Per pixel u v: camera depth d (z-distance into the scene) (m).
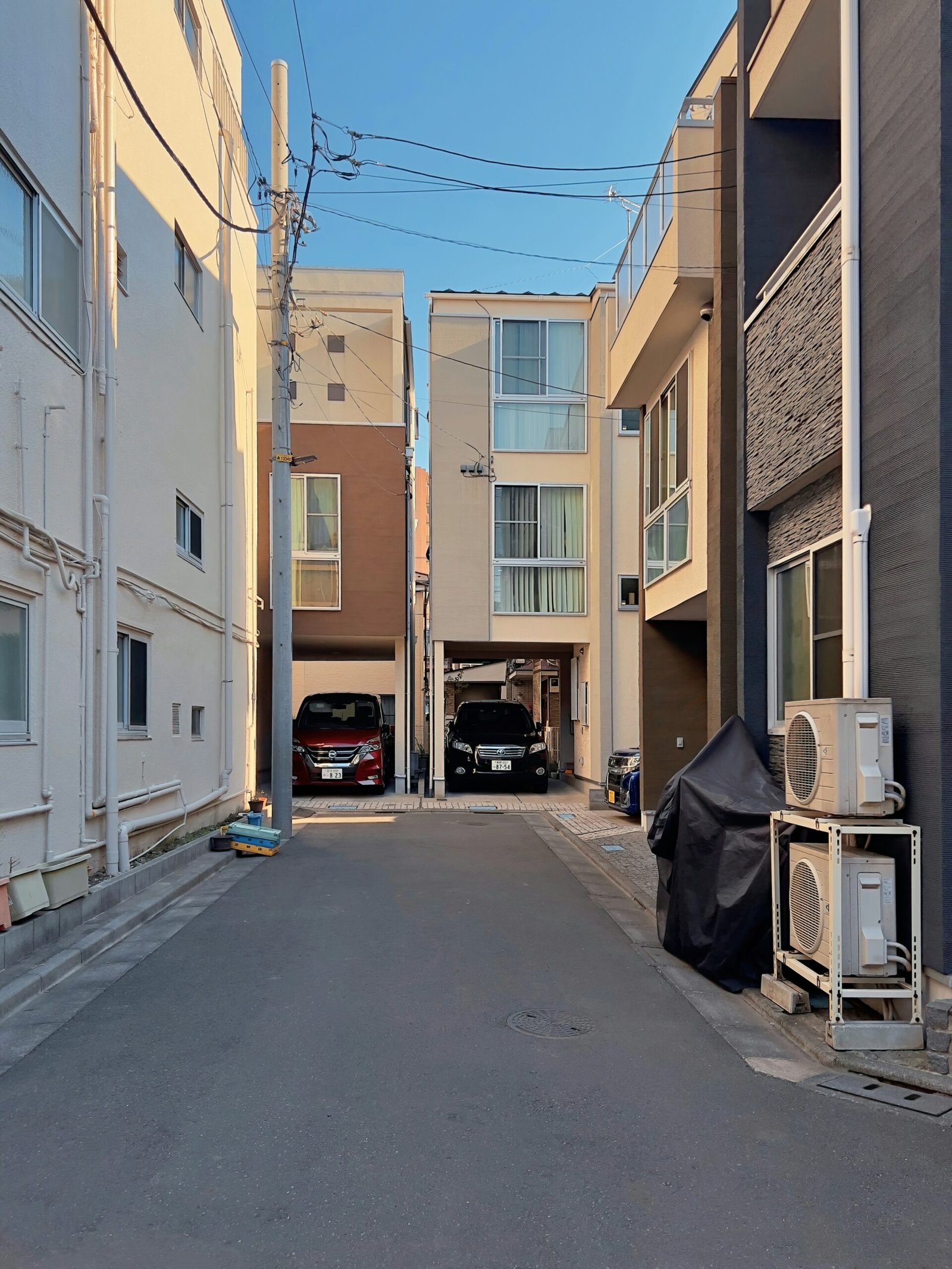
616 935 7.21
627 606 17.75
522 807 16.41
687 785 6.51
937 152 4.80
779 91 7.79
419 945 6.77
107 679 7.67
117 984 5.73
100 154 7.70
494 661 25.67
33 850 6.30
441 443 17.89
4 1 5.94
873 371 5.50
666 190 9.63
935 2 4.85
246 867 10.13
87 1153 3.51
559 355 18.11
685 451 10.62
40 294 6.58
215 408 12.29
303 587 17.89
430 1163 3.45
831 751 4.89
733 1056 4.66
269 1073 4.30
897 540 5.14
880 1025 4.63
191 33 11.31
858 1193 3.29
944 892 4.60
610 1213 3.12
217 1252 2.87
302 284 19.89
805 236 6.67
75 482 7.17
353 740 18.17
